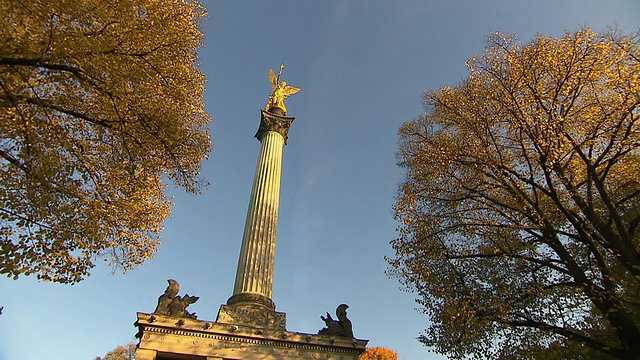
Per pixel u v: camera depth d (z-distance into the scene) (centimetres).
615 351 1738
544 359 2031
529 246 2092
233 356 2352
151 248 1827
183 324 2369
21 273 1417
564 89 1822
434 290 2148
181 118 1777
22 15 1182
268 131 3669
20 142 1370
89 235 1563
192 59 1798
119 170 1648
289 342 2478
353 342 2564
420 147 2345
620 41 1730
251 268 2820
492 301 2033
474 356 2098
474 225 2094
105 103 1476
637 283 1702
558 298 2056
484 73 2077
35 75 1328
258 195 3212
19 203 1409
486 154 2016
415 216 2244
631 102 1633
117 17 1388
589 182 1805
